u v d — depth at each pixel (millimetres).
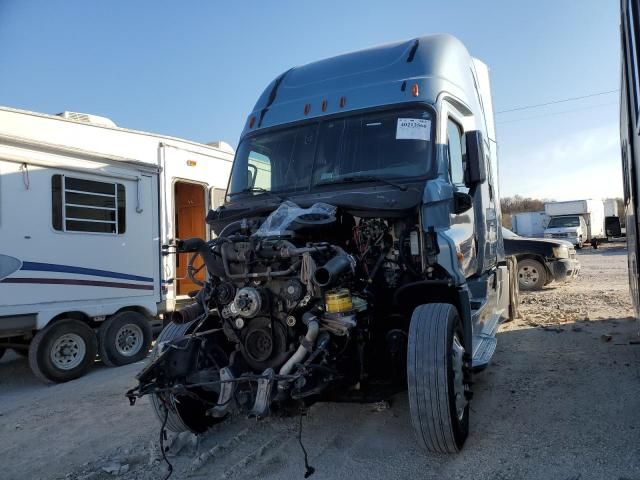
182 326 4527
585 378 5738
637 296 6176
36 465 4371
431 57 5379
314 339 3744
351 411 5125
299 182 5098
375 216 4430
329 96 5449
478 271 5961
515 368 6336
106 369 8094
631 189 5852
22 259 7176
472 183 4832
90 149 8242
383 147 4941
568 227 33219
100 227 8219
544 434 4316
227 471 3990
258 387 3678
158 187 9250
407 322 4344
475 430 4504
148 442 4703
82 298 7844
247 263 4031
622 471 3605
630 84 5242
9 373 8227
